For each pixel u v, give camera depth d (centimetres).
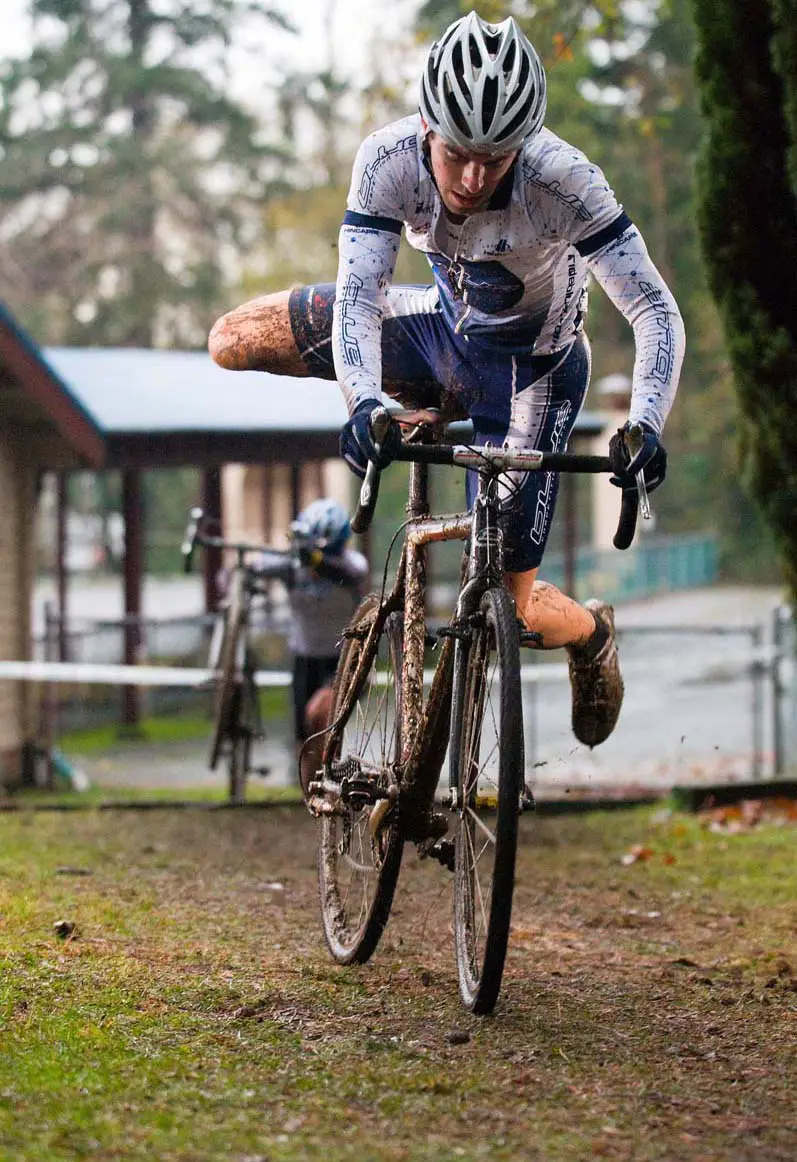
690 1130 388
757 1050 465
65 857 818
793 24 920
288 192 5119
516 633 449
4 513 1570
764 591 4506
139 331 5091
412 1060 439
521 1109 400
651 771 1619
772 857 866
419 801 515
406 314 552
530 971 564
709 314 3997
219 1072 421
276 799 1093
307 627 1127
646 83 4369
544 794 1248
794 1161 367
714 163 982
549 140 491
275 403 2109
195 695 2241
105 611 3647
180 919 636
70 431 1515
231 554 2678
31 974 509
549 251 505
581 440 2370
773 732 1392
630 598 4103
